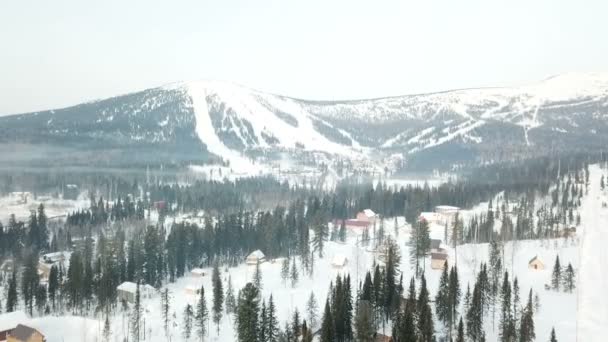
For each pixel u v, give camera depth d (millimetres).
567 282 148500
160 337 133625
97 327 140000
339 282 125875
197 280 188000
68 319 144250
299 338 118562
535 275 162125
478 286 123750
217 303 138750
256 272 164375
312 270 180500
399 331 108062
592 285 152750
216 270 168500
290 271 181125
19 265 191625
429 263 177500
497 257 157750
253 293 105688
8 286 177000
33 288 159375
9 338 129875
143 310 148375
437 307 129625
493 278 144750
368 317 111375
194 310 148625
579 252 182875
